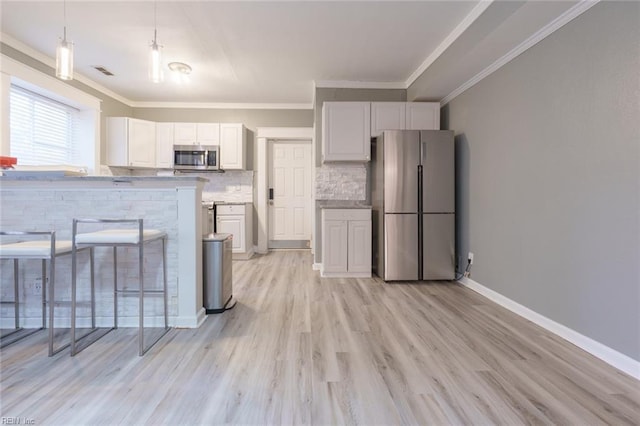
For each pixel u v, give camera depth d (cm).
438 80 322
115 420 128
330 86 406
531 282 240
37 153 356
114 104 461
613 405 139
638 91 163
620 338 172
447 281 354
